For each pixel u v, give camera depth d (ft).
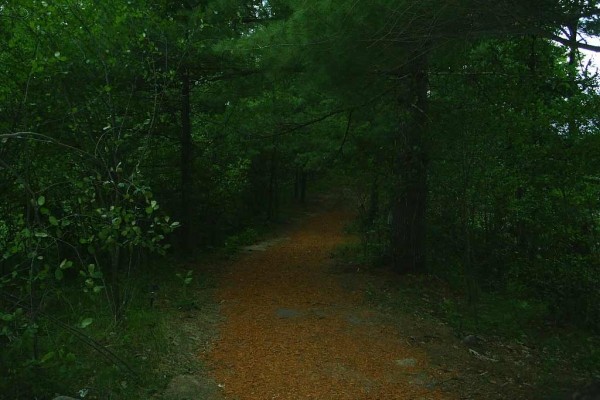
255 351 20.85
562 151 26.08
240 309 26.78
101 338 19.13
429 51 23.32
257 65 31.96
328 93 28.81
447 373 19.76
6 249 17.65
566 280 26.16
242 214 67.21
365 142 35.24
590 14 17.60
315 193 120.98
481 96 27.30
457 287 32.17
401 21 21.15
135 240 15.38
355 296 30.09
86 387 15.46
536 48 32.04
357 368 19.66
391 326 24.91
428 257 35.37
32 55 18.71
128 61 23.06
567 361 22.39
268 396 16.89
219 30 32.71
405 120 31.37
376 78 27.89
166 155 38.88
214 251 45.27
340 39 22.91
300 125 36.99
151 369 17.61
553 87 29.63
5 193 18.79
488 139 25.55
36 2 18.71
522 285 29.35
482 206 28.84
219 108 38.47
